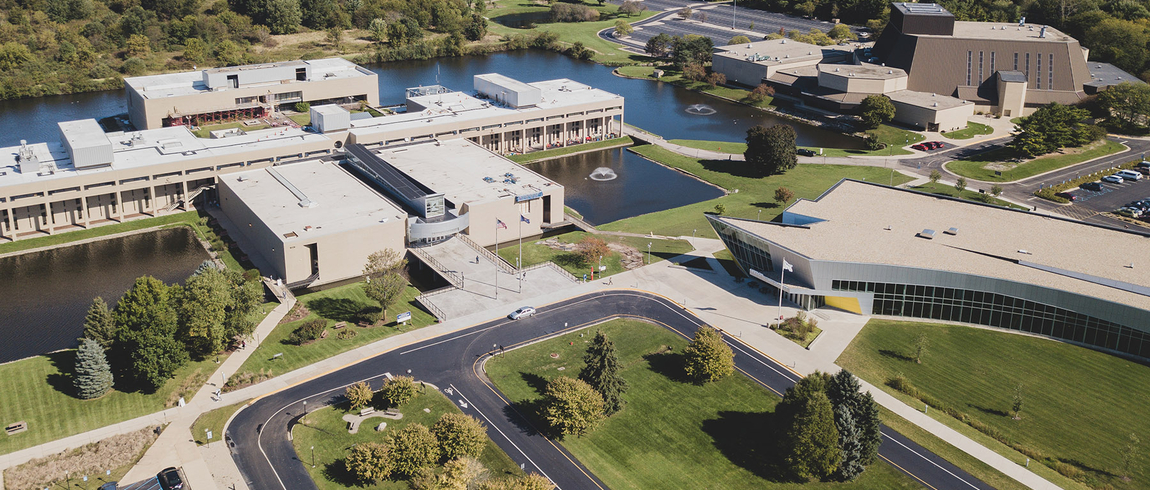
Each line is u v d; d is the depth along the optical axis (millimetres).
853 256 173625
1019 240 184250
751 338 165500
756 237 181375
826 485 125438
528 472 125938
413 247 197250
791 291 176000
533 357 156875
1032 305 164000
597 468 127812
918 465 129875
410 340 161125
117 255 197750
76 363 142000
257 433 133000
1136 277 166250
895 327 170875
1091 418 141125
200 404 139750
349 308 174500
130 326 144250
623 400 143250
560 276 190000
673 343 163250
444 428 127188
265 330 162875
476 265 191500
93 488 120312
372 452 122438
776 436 131000
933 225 191750
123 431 132500
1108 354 159750
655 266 196875
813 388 131125
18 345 157625
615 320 171500
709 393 147500
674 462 129500
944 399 146500
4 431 131000
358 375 149250
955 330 169375
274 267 187750
